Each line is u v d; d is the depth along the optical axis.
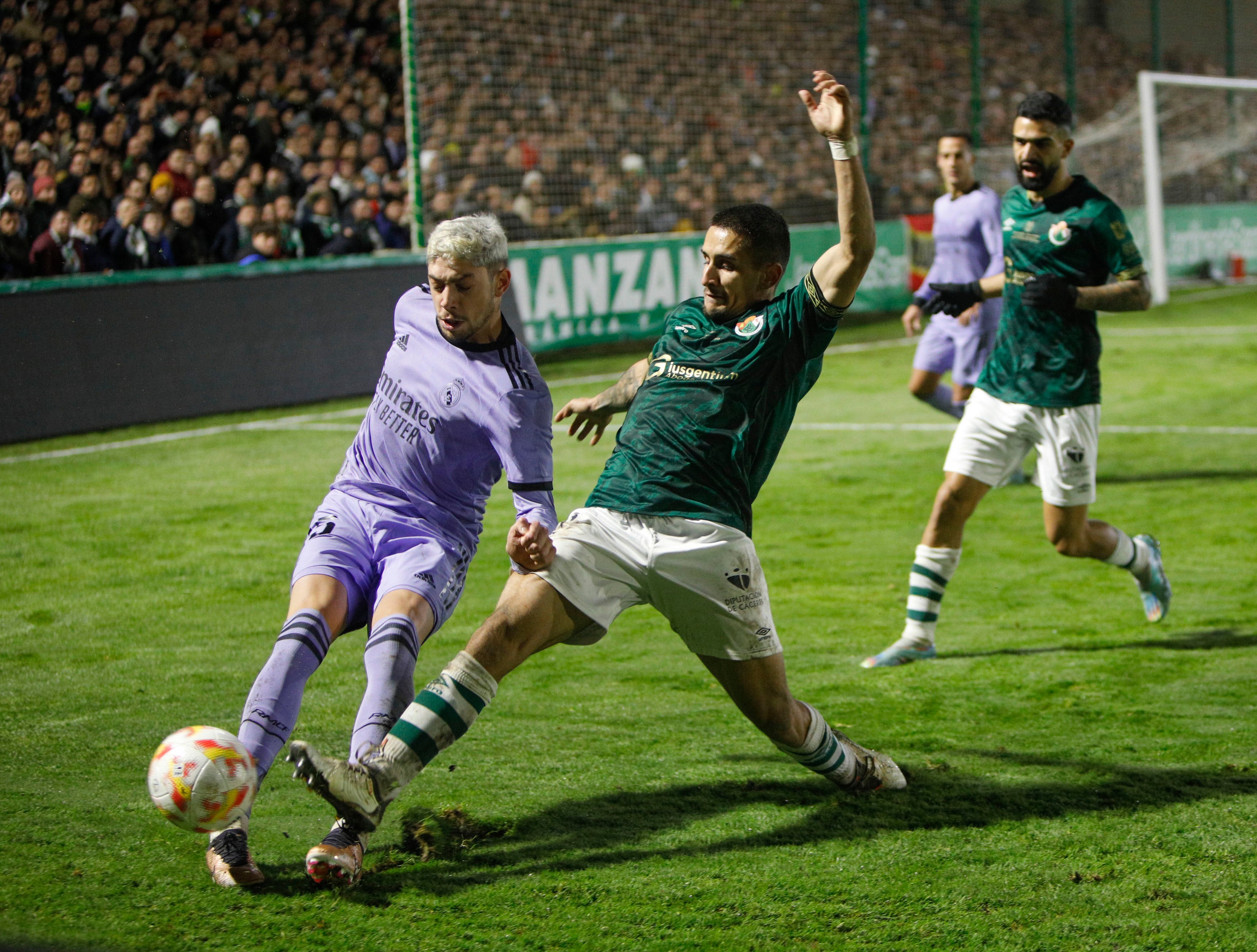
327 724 5.77
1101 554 7.00
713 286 4.35
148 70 17.61
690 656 6.79
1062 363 6.74
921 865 4.23
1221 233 33.38
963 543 9.38
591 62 25.38
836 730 5.15
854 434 14.00
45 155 15.53
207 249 16.89
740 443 4.30
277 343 16.23
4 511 10.52
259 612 7.67
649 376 4.49
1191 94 33.16
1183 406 15.30
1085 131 31.69
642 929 3.80
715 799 4.82
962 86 32.94
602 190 24.17
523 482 4.41
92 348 14.53
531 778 5.04
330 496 4.80
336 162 19.34
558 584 4.19
